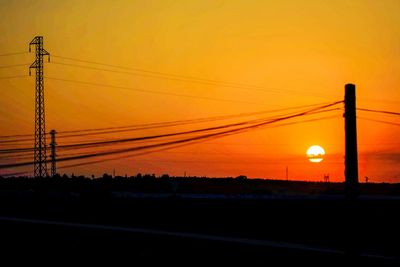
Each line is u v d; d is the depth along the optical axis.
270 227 42.28
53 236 33.56
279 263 28.03
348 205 20.06
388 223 38.91
